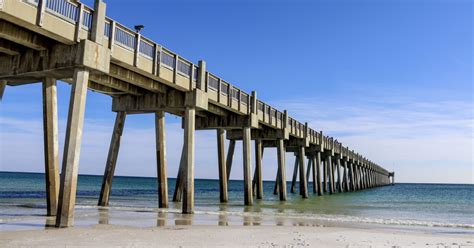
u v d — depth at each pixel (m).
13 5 12.09
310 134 46.97
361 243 11.83
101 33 14.93
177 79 20.28
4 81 17.23
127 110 23.22
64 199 13.14
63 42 14.25
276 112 34.72
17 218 15.66
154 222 16.30
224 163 31.31
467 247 11.66
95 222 15.63
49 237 10.99
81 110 13.90
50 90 16.20
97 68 14.42
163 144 23.33
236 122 29.19
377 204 37.09
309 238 12.55
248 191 29.02
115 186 89.69
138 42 17.48
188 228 14.25
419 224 19.53
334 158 65.69
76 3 14.30
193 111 21.59
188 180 20.73
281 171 36.19
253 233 13.32
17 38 13.83
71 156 13.38
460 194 82.19
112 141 23.72
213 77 23.83
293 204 32.81
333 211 26.72
